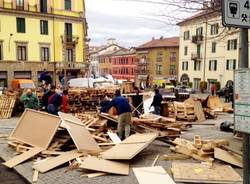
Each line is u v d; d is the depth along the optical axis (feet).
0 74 126.52
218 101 71.05
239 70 12.00
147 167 24.35
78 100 63.98
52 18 139.13
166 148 32.04
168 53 234.58
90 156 27.12
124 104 34.22
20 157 27.48
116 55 311.47
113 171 23.40
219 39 30.71
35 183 21.77
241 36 12.01
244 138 12.01
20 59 132.36
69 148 30.76
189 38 179.11
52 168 24.58
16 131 33.86
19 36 130.93
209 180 21.31
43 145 29.84
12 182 22.80
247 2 11.76
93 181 21.89
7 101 58.75
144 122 38.11
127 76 288.51
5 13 126.52
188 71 192.44
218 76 163.73
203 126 49.08
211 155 27.45
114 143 31.63
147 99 57.57
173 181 21.62
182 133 41.55
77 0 145.89
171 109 56.44
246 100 11.75
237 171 23.97
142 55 258.16
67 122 31.27
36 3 134.00
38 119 33.04
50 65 139.85
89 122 37.35
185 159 27.86
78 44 148.15
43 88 67.26
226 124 43.91
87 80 94.94
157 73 242.17
